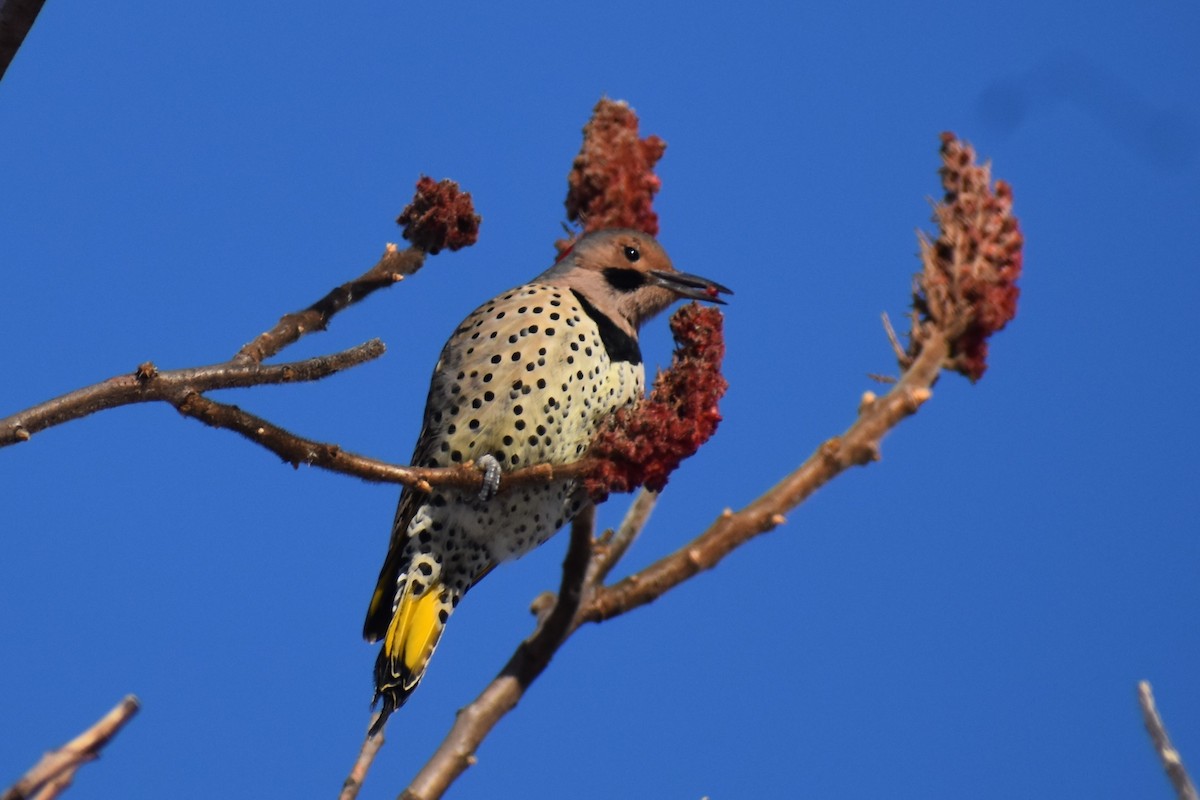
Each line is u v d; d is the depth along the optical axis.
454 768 7.76
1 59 7.16
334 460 8.03
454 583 12.51
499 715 7.97
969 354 7.36
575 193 12.25
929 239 7.45
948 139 7.52
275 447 7.91
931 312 7.36
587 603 8.09
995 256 7.38
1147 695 6.24
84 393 7.50
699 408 8.93
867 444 7.38
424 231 10.55
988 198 7.44
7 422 7.30
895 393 7.38
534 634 8.09
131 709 4.49
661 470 8.72
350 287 10.18
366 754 8.22
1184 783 6.01
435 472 8.34
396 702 12.26
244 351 9.47
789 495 7.69
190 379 7.75
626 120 12.34
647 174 12.28
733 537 7.97
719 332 9.13
